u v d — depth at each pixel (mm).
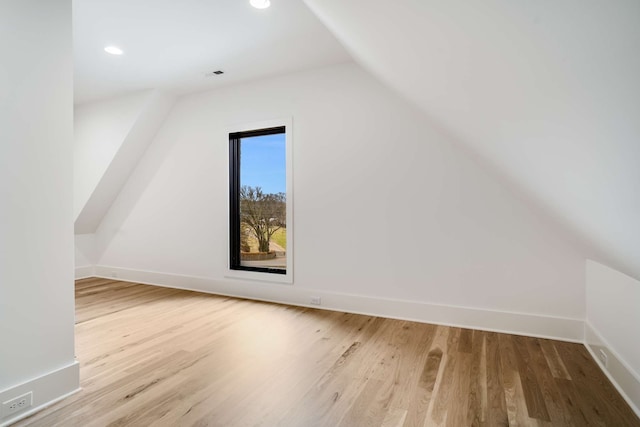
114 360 2256
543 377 2016
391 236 3176
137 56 3219
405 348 2447
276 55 3199
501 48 790
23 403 1626
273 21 2611
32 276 1687
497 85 1001
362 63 2891
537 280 2680
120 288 4340
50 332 1753
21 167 1647
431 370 2107
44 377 1714
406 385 1931
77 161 4598
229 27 2701
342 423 1592
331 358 2285
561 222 1952
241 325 2947
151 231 4562
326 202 3443
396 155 3156
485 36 796
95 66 3447
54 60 1769
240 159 4109
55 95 1775
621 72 561
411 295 3100
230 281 3998
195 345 2514
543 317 2654
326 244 3447
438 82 1469
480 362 2217
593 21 505
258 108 3809
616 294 1968
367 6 1152
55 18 1771
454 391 1867
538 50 679
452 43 980
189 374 2064
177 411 1684
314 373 2076
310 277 3523
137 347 2475
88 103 4500
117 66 3449
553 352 2367
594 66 594
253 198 4031
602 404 1738
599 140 772
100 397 1804
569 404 1739
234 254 4078
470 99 1345
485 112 1319
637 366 1692
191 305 3570
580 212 1327
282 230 3883
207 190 4156
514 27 668
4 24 1584
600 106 672
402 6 957
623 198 909
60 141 1798
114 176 4523
